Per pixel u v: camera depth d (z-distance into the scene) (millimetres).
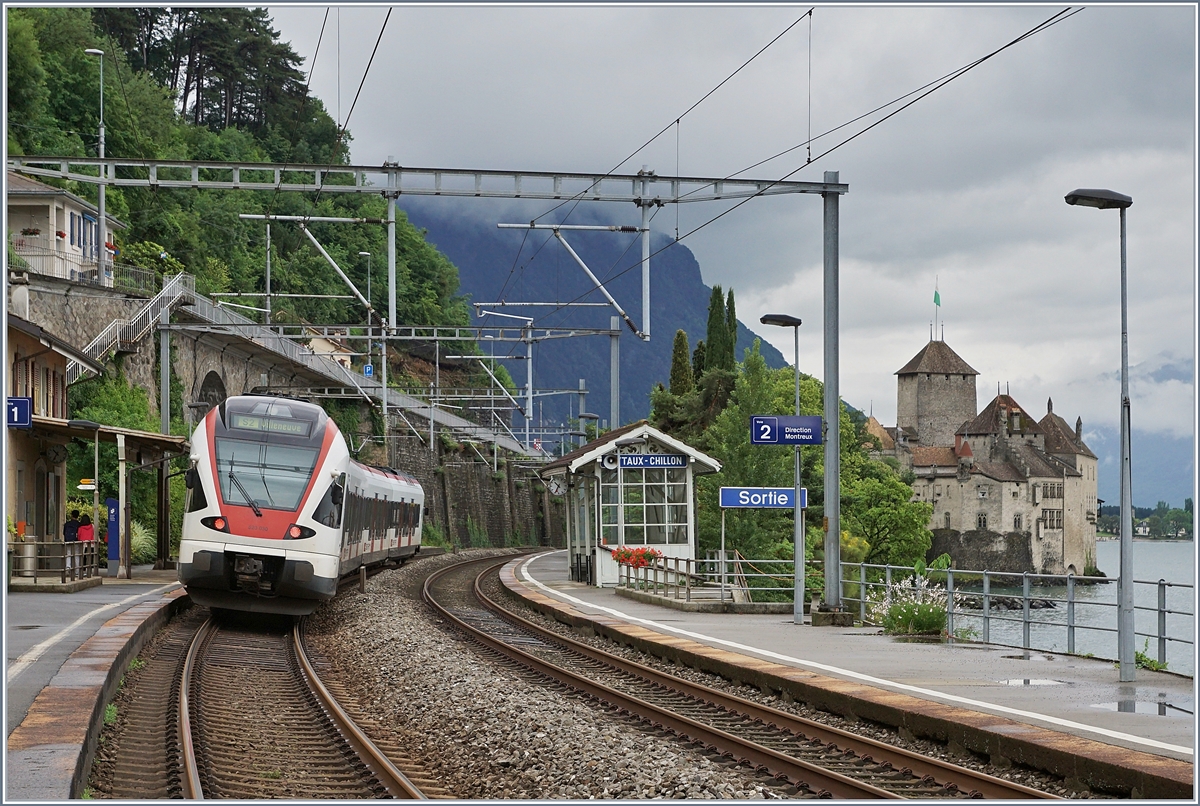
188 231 79812
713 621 24172
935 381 192875
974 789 9969
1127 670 14867
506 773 10867
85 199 62250
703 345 66375
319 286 82938
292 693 15609
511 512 102312
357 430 76000
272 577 21891
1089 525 188125
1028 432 184000
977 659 17281
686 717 13188
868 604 24156
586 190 21750
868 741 11500
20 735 9844
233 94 117938
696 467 34562
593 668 18906
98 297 47938
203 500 22000
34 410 36594
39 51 66938
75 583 25594
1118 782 9586
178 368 52781
